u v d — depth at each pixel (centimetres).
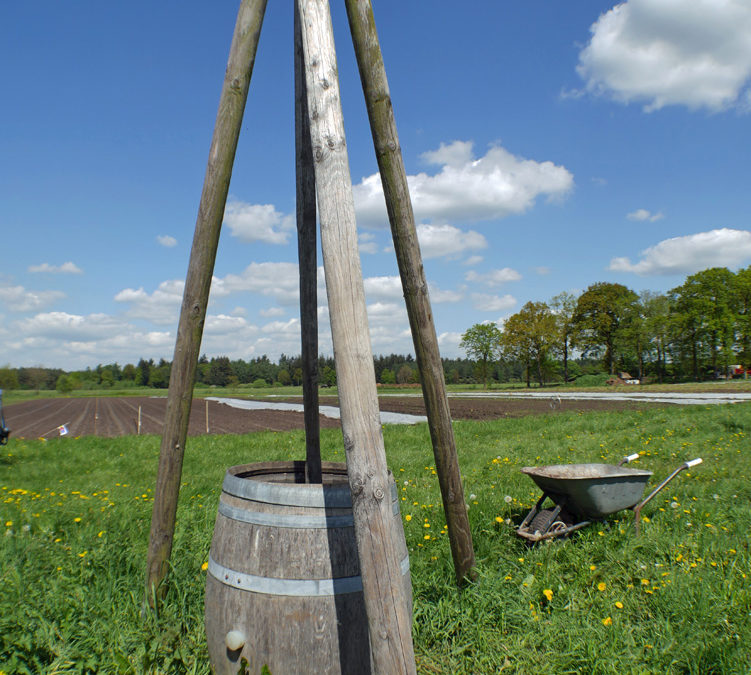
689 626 295
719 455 869
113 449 1327
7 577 320
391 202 281
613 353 7306
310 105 224
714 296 6481
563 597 334
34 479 893
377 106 272
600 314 7006
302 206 317
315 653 213
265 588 217
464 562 325
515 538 445
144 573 322
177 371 287
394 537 211
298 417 2784
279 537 221
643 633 296
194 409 3706
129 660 244
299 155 316
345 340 212
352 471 208
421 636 279
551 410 2491
